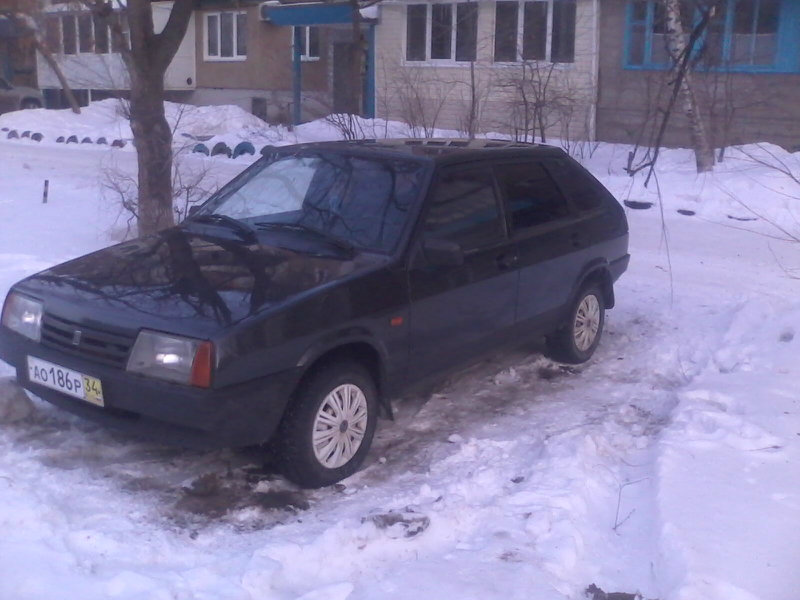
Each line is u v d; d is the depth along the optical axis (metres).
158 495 4.79
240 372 4.47
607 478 5.14
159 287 4.95
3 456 5.04
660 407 6.27
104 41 30.89
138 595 3.78
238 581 3.98
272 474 5.11
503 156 6.29
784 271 10.12
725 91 17.80
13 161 18.09
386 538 4.39
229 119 24.64
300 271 5.07
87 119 26.06
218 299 4.74
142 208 9.42
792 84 19.09
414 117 19.50
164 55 9.22
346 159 5.98
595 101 20.89
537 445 5.54
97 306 4.79
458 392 6.53
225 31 28.75
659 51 20.08
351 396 5.05
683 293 9.15
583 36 20.92
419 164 5.72
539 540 4.38
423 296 5.37
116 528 4.39
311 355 4.73
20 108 33.16
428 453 5.48
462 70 22.73
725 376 6.57
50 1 28.39
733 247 11.35
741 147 16.83
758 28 19.23
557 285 6.58
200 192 11.59
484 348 6.02
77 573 3.96
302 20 23.00
